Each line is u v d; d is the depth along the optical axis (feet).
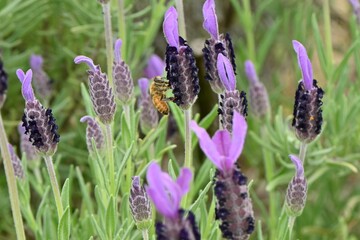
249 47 2.40
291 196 1.64
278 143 2.09
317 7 2.91
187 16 2.65
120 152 1.90
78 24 2.36
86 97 1.90
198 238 1.34
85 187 1.92
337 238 2.29
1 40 2.35
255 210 2.52
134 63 2.22
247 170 2.70
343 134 2.17
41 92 2.19
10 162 1.56
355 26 2.26
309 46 2.67
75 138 2.39
